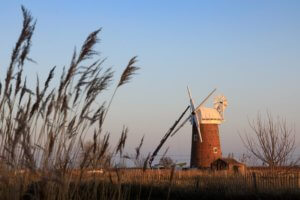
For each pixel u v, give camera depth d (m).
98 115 7.23
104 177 7.84
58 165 6.85
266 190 20.80
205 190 22.03
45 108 6.77
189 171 28.00
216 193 21.11
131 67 7.61
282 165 25.55
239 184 22.00
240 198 20.69
